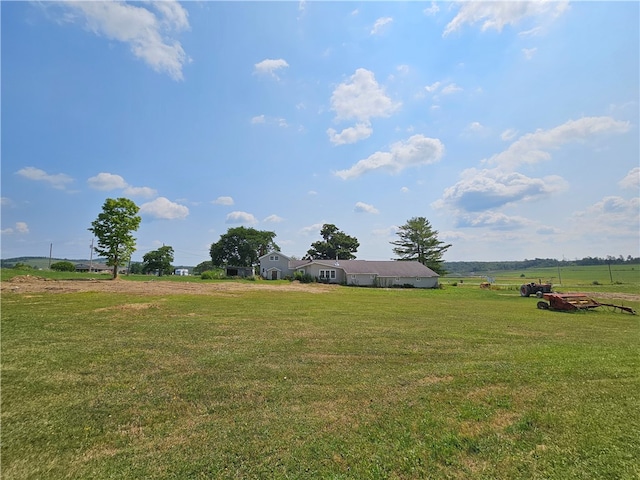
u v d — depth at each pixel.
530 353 6.69
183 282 31.30
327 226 66.31
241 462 2.89
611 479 2.63
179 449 3.10
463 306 16.11
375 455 2.99
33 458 2.95
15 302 13.16
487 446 3.13
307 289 26.84
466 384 4.84
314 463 2.87
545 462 2.87
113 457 2.97
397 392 4.54
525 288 23.94
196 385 4.76
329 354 6.49
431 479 2.66
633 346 7.46
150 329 8.51
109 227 32.59
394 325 9.87
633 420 3.64
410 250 54.12
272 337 7.91
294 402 4.20
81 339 7.33
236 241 64.06
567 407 4.00
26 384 4.69
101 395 4.37
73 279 29.22
